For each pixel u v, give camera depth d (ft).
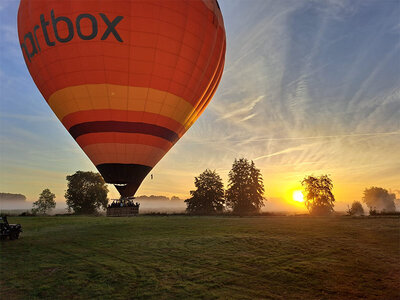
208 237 45.68
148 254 35.83
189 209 159.33
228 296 23.13
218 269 29.71
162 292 23.98
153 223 67.26
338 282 25.99
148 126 64.69
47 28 57.11
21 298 22.90
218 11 71.36
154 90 61.41
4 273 28.81
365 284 25.49
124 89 59.62
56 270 29.68
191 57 62.95
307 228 54.65
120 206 86.99
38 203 185.78
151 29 57.11
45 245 42.11
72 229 59.11
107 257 34.65
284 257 33.76
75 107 61.57
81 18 55.26
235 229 54.34
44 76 61.46
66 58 57.31
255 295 23.36
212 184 160.25
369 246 38.78
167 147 73.10
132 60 57.67
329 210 161.68
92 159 68.85
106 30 55.36
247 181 157.69
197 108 75.51
